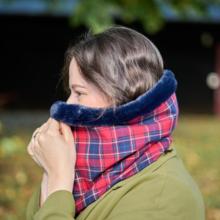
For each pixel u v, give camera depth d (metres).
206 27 17.56
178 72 18.08
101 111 1.91
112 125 1.93
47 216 1.89
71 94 2.03
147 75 1.94
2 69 17.53
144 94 1.90
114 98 1.92
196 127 14.97
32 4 16.02
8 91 17.61
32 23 17.23
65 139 2.00
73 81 1.98
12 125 14.45
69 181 1.96
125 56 1.93
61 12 15.18
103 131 1.93
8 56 17.53
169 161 1.96
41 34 17.47
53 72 17.64
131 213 1.86
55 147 1.99
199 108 18.19
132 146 1.92
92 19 7.20
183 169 2.00
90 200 1.97
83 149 1.98
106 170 1.96
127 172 1.93
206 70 18.12
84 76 1.95
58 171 1.97
